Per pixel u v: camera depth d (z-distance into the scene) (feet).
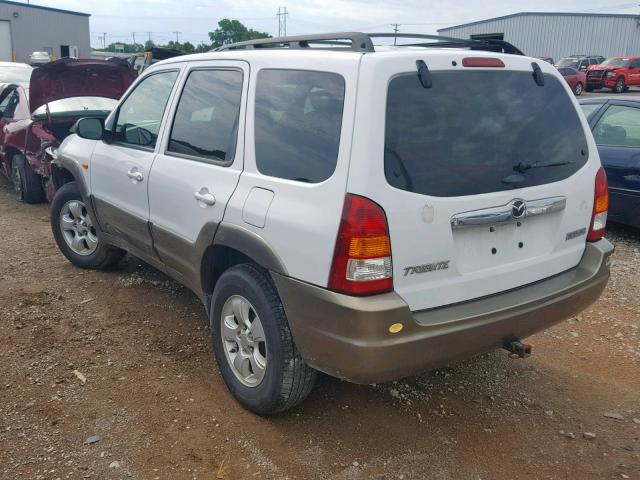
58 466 9.52
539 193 10.19
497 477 9.72
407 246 8.84
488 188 9.58
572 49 169.78
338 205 8.73
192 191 11.69
